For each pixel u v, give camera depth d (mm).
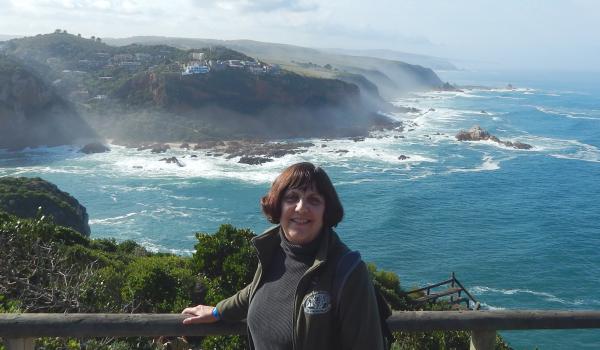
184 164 77875
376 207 56969
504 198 61312
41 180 50969
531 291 36844
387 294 21328
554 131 111750
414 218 53344
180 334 4004
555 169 76500
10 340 3977
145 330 3973
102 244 21984
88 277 11234
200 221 53594
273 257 3631
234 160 80625
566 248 44750
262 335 3426
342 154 84500
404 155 83562
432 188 65188
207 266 15141
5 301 8852
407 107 153750
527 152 88500
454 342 11242
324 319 3217
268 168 75938
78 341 6832
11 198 44969
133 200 60219
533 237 47688
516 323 4238
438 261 41969
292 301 3371
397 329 4113
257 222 53688
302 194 3480
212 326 3992
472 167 77312
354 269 3273
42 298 10109
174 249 46469
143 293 12648
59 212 46406
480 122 124188
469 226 51062
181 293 13078
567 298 36062
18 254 11289
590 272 40000
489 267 40656
